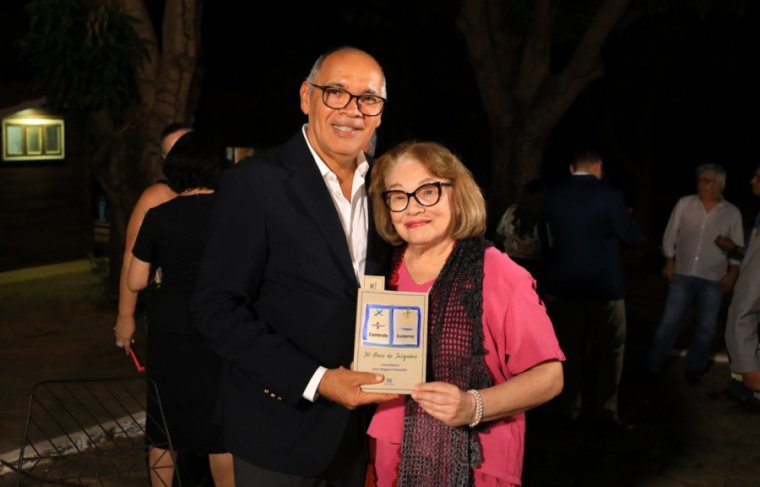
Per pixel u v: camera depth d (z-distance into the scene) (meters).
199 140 4.00
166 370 3.98
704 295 7.42
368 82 2.81
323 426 2.81
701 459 5.71
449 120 16.78
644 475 5.43
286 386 2.63
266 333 2.69
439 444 2.69
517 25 11.17
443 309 2.69
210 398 3.96
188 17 9.40
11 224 12.38
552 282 6.17
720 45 16.25
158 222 3.92
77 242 13.34
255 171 2.75
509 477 2.72
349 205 2.92
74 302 10.27
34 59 8.91
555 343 2.66
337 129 2.81
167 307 3.95
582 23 11.94
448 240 2.79
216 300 2.71
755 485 5.30
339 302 2.76
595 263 6.03
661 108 18.45
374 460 2.97
